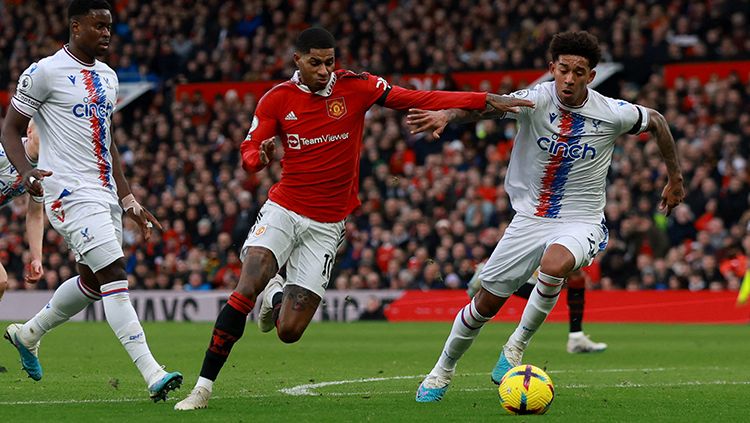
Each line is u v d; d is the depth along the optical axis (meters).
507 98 13.86
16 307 40.09
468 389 16.11
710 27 45.25
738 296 35.03
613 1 46.16
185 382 17.16
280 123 13.67
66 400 14.32
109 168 14.21
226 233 41.59
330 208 13.89
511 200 15.35
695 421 12.43
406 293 37.88
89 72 14.04
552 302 14.56
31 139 15.07
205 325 36.06
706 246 36.12
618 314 36.38
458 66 46.47
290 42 50.59
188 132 48.00
